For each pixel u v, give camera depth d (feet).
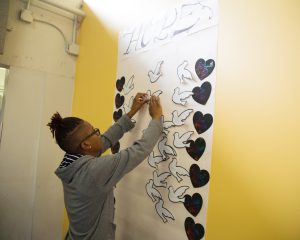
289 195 2.48
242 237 2.85
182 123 3.65
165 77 3.99
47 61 6.33
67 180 3.40
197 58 3.51
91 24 6.21
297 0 2.53
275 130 2.63
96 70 5.84
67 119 3.55
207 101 3.34
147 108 4.29
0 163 5.72
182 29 3.76
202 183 3.32
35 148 6.18
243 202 2.86
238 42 3.04
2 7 5.34
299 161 2.42
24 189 6.04
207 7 3.42
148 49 4.37
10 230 5.86
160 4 4.20
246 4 2.99
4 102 5.77
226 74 3.14
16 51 5.89
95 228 3.41
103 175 3.14
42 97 6.26
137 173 4.39
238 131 2.97
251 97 2.86
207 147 3.30
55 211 6.48
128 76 4.80
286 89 2.56
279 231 2.53
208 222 3.21
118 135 4.26
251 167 2.82
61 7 6.17
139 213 4.29
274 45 2.69
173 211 3.68
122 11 5.13
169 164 3.81
